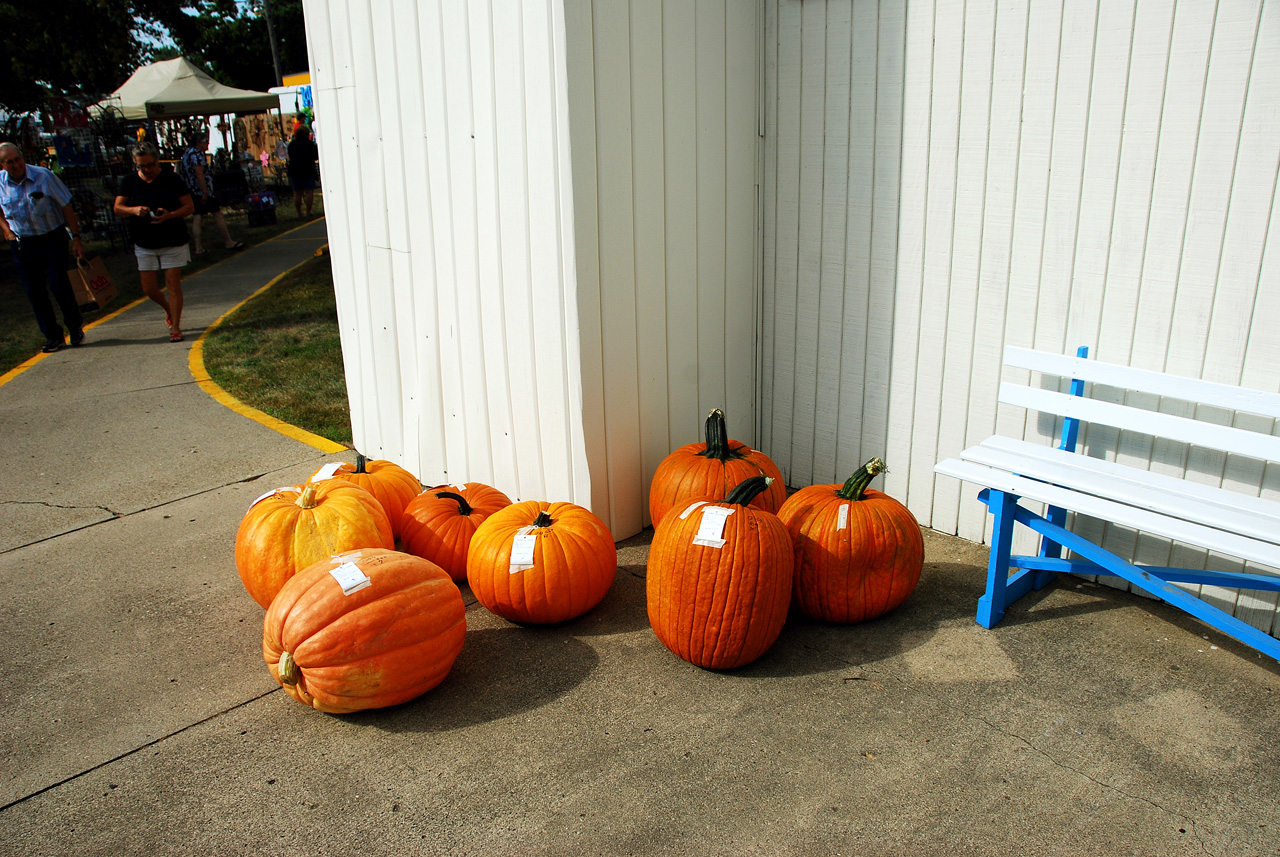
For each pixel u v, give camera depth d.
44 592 3.97
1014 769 2.66
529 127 3.75
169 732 2.96
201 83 20.73
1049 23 3.45
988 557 4.04
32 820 2.57
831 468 4.68
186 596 3.91
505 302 4.19
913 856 2.35
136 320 9.95
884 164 4.08
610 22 3.64
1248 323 3.22
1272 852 2.34
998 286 3.84
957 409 4.10
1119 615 3.53
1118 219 3.45
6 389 7.29
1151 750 2.73
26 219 8.09
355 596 2.90
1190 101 3.19
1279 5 2.92
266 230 18.25
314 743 2.88
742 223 4.55
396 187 4.64
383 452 5.45
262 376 7.50
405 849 2.42
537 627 3.57
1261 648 2.66
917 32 3.83
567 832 2.46
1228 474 3.35
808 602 3.44
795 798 2.56
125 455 5.71
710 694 3.08
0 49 20.62
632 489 4.32
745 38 4.29
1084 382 3.58
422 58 4.21
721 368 4.65
